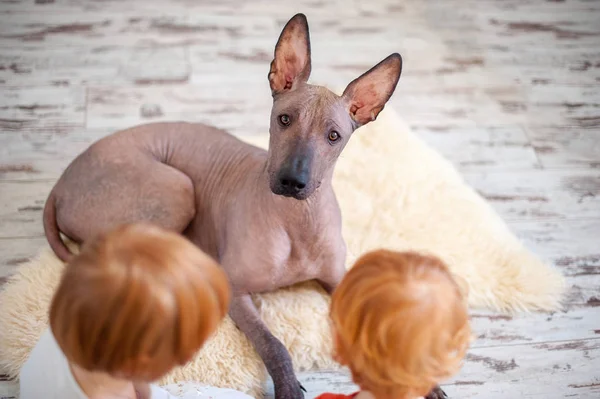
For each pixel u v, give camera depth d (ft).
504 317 7.52
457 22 11.60
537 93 10.44
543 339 7.34
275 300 7.28
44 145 8.91
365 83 6.14
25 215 8.06
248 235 6.66
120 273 3.32
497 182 9.08
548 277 7.78
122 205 7.07
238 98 9.92
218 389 5.81
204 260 3.59
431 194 8.55
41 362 4.34
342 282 3.98
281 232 6.57
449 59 10.91
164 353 3.47
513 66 10.87
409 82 10.46
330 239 6.70
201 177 7.40
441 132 9.75
